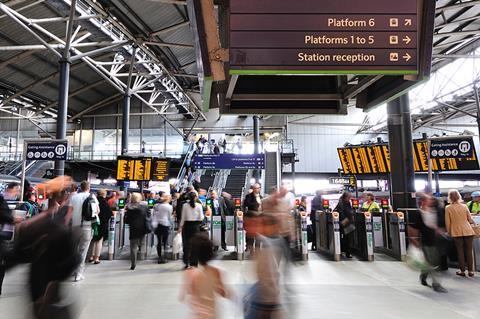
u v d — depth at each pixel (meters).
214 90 4.90
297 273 7.12
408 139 10.08
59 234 2.63
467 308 4.85
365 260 8.61
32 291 2.55
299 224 8.95
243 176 20.84
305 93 4.94
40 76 24.36
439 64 26.05
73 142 32.47
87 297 5.32
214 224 9.86
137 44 17.70
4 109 27.23
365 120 32.44
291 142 30.48
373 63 3.63
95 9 14.66
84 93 29.09
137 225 7.68
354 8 3.68
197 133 32.47
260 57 3.61
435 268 5.84
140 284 6.20
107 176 31.81
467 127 32.28
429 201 6.10
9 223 4.15
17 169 23.70
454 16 17.89
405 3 3.69
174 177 30.05
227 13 3.90
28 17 18.05
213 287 2.66
